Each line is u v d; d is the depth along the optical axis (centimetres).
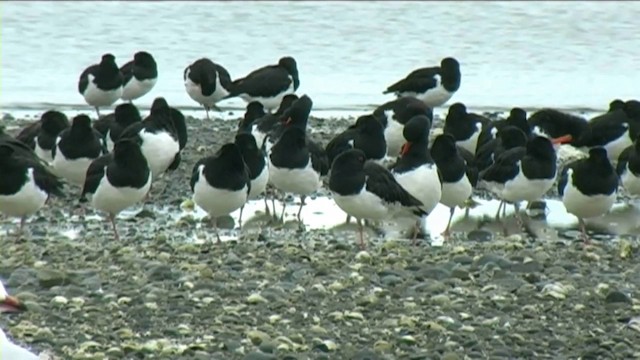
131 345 1339
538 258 1697
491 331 1411
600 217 2033
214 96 2669
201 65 2675
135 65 2752
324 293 1531
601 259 1728
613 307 1500
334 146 2120
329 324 1432
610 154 2358
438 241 1875
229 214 1995
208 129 2564
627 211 2072
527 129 2295
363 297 1515
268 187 2120
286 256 1700
